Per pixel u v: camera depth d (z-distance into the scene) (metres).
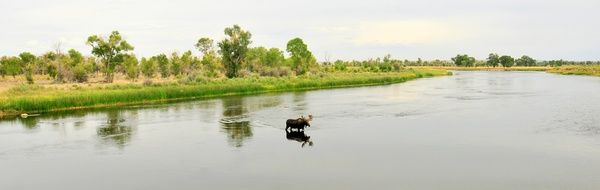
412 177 20.59
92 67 107.81
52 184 20.55
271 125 35.44
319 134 31.19
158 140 29.78
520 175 20.53
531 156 23.86
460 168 21.89
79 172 22.36
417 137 29.59
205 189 19.39
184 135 31.45
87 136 31.47
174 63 112.62
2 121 38.91
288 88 77.44
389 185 19.50
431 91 69.38
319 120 37.84
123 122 37.91
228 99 57.94
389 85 86.25
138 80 99.88
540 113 40.22
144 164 23.62
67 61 99.06
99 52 94.31
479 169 21.66
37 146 28.27
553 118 36.84
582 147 25.70
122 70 124.81
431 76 130.25
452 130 32.03
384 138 29.39
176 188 19.62
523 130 31.45
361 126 34.31
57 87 69.50
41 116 42.12
